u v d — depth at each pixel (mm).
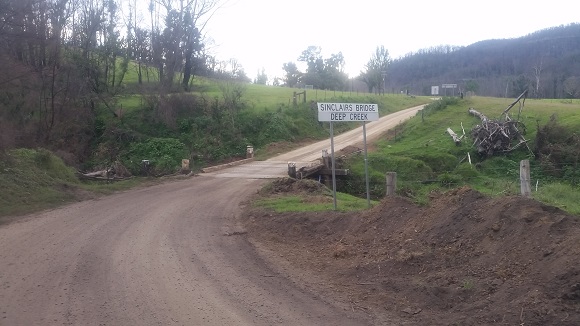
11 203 14805
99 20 42031
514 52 109125
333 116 11859
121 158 33844
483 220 8367
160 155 33781
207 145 36344
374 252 8938
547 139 26453
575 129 27953
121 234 11281
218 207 15203
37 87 35469
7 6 25609
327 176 24359
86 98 38188
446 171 25609
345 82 80750
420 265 7938
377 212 10539
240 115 40875
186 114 40250
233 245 10375
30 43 32594
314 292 7430
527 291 6215
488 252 7605
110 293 7344
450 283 7125
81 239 10773
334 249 9656
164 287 7633
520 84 69500
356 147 32281
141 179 22656
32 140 31156
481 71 103375
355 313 6559
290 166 21484
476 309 6227
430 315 6320
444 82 99938
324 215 11625
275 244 10461
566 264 6344
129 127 37969
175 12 44312
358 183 23969
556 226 7270
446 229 8695
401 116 47938
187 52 45438
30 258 9258
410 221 9672
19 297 7168
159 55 43750
